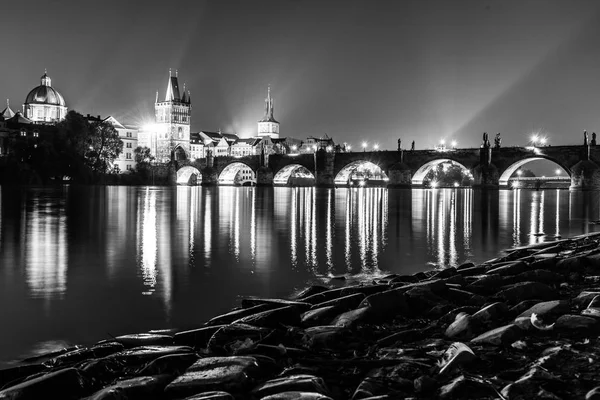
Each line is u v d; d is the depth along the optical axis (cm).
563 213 6931
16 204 8050
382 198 11350
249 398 869
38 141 18338
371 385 861
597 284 1656
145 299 2145
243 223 5447
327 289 1970
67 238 4162
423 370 943
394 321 1357
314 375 939
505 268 1959
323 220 5841
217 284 2445
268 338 1222
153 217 6109
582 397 774
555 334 1077
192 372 970
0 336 1650
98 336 1647
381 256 3303
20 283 2466
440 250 3572
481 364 939
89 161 19512
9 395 930
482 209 7775
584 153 14675
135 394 921
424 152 18050
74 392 962
